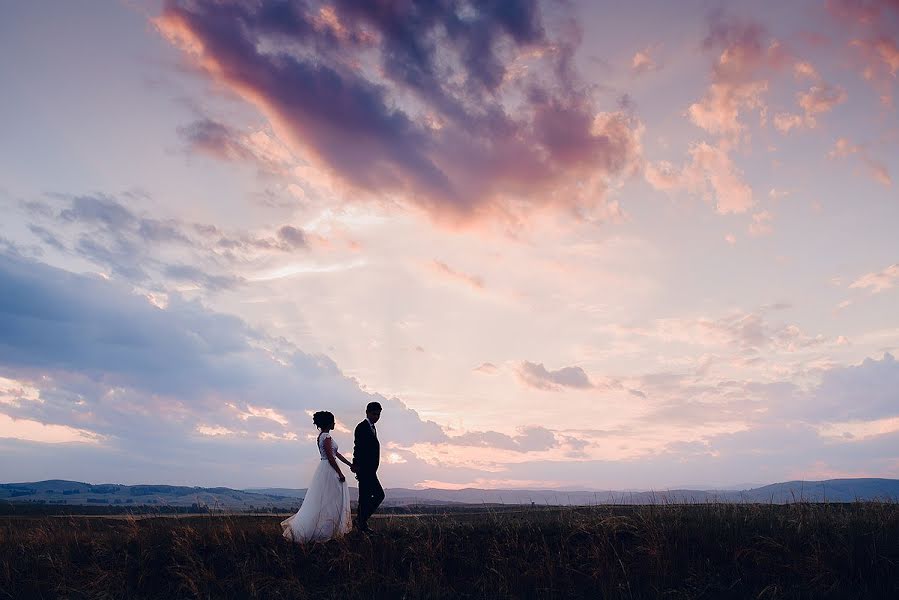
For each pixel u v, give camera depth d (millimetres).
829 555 9109
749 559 9562
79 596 9703
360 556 10219
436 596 9000
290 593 9336
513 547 10461
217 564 10625
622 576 9336
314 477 11719
